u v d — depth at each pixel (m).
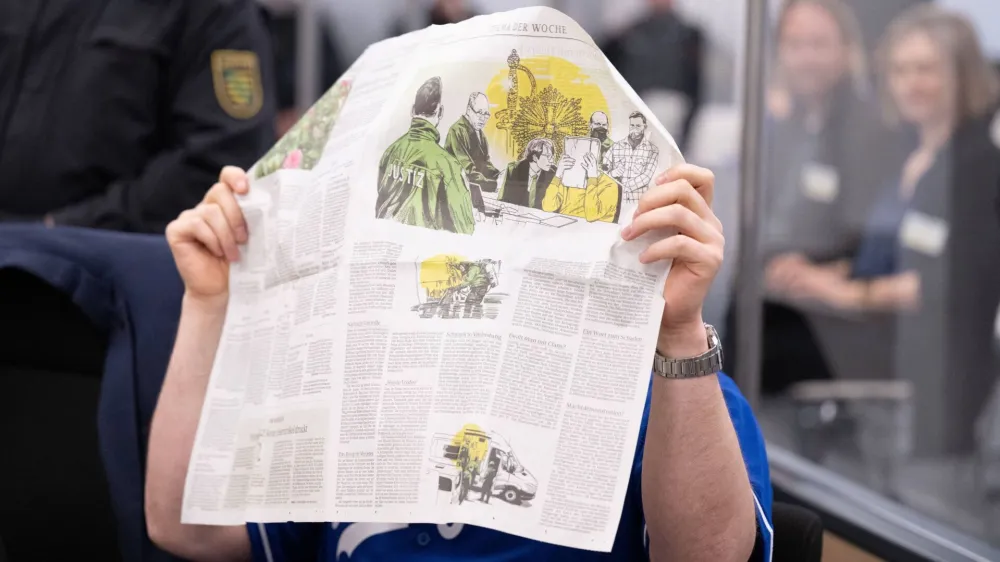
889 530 1.82
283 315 1.13
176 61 1.90
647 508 1.06
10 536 1.37
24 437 1.34
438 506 0.99
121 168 1.88
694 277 0.97
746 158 2.32
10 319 1.31
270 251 1.16
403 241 1.06
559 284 1.01
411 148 1.07
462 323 1.03
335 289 1.08
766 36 2.31
